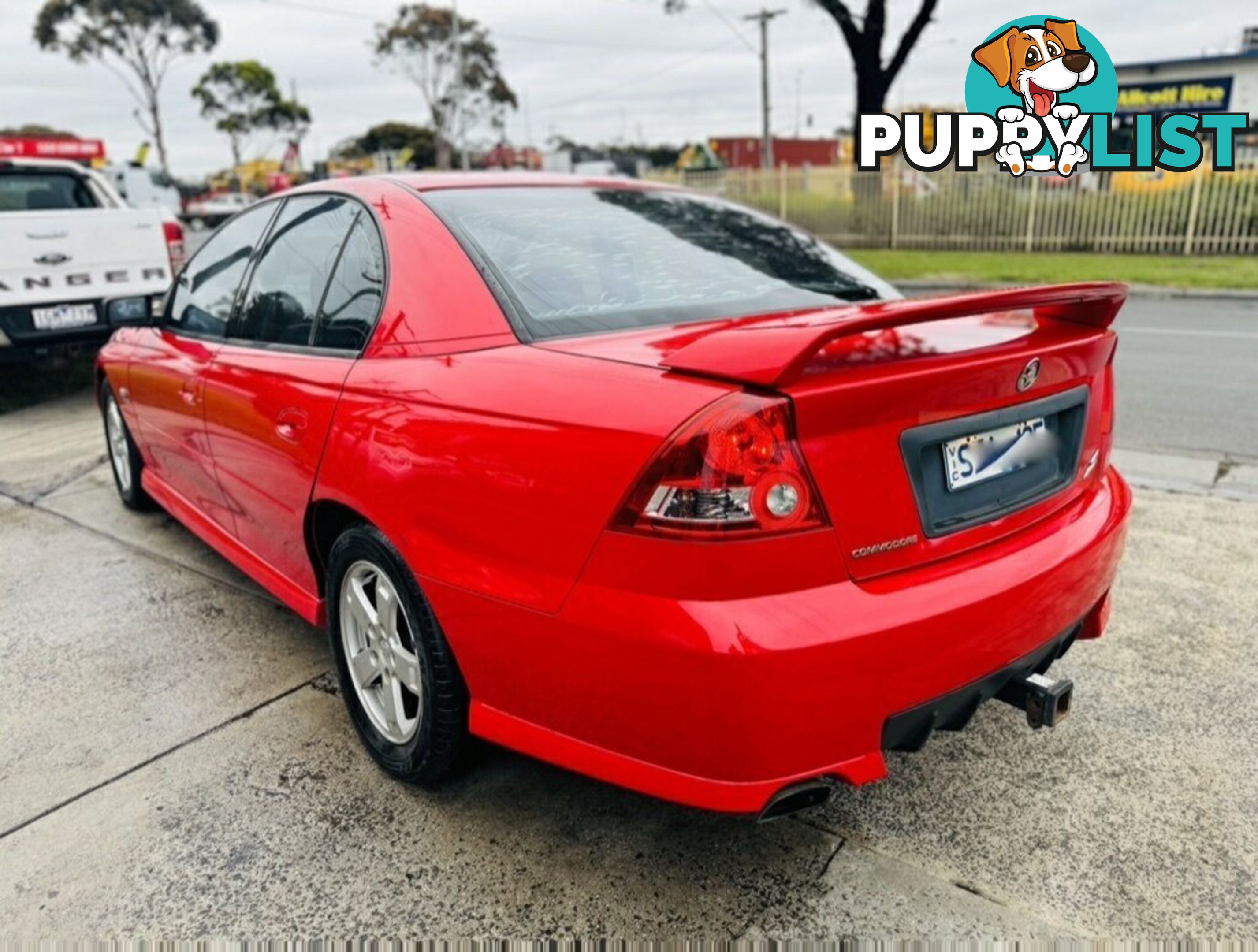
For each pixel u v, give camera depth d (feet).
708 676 5.31
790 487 5.36
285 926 6.36
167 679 9.64
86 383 26.03
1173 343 26.86
